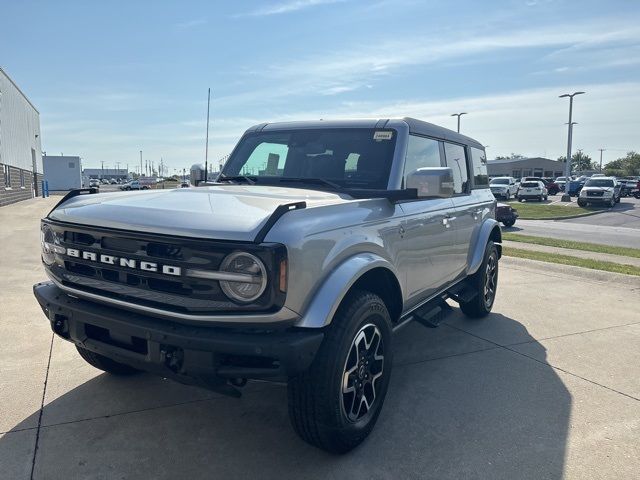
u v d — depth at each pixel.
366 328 3.18
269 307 2.55
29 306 6.16
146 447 3.16
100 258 2.93
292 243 2.61
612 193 33.66
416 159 4.29
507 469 2.99
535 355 4.89
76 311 3.02
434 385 4.16
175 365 2.68
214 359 2.59
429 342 5.26
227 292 2.57
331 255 2.88
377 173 3.94
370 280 3.49
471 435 3.37
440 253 4.59
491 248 6.12
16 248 10.96
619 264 9.91
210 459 3.05
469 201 5.49
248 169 4.62
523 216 27.98
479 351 4.99
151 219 2.79
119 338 2.93
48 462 2.98
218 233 2.58
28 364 4.40
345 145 4.19
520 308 6.68
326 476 2.90
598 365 4.65
